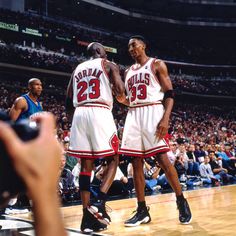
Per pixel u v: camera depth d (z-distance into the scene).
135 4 30.41
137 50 3.52
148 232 3.00
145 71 3.46
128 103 3.54
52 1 25.62
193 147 10.11
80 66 3.37
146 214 3.39
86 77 3.27
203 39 32.81
